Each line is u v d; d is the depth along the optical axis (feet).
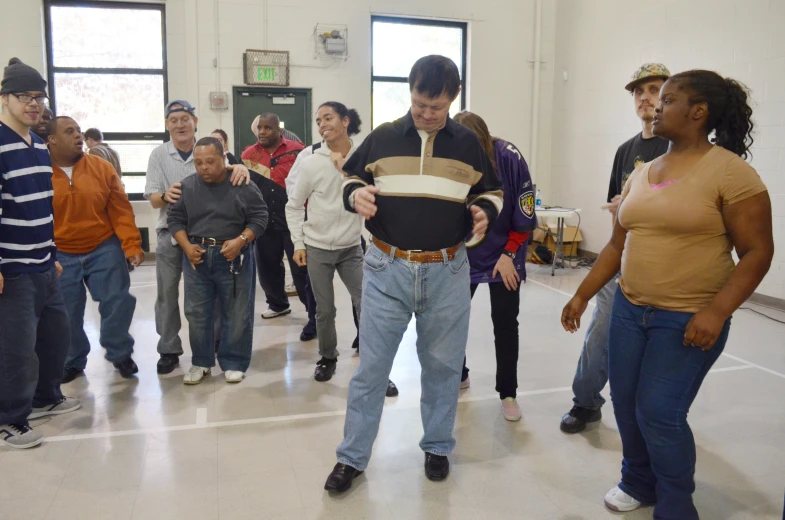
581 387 8.41
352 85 23.62
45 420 8.88
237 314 10.31
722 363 11.44
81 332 10.38
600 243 23.09
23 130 7.94
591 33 23.13
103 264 10.10
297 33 22.82
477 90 24.97
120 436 8.39
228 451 7.98
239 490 7.04
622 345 6.14
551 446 8.13
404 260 6.61
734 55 16.87
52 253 8.58
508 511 6.66
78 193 9.70
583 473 7.45
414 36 24.47
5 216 7.75
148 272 20.36
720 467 7.62
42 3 21.35
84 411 9.20
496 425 8.76
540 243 22.98
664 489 5.98
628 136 21.40
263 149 13.73
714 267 5.54
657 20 19.70
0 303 7.84
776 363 11.47
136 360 11.51
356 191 6.44
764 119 16.06
